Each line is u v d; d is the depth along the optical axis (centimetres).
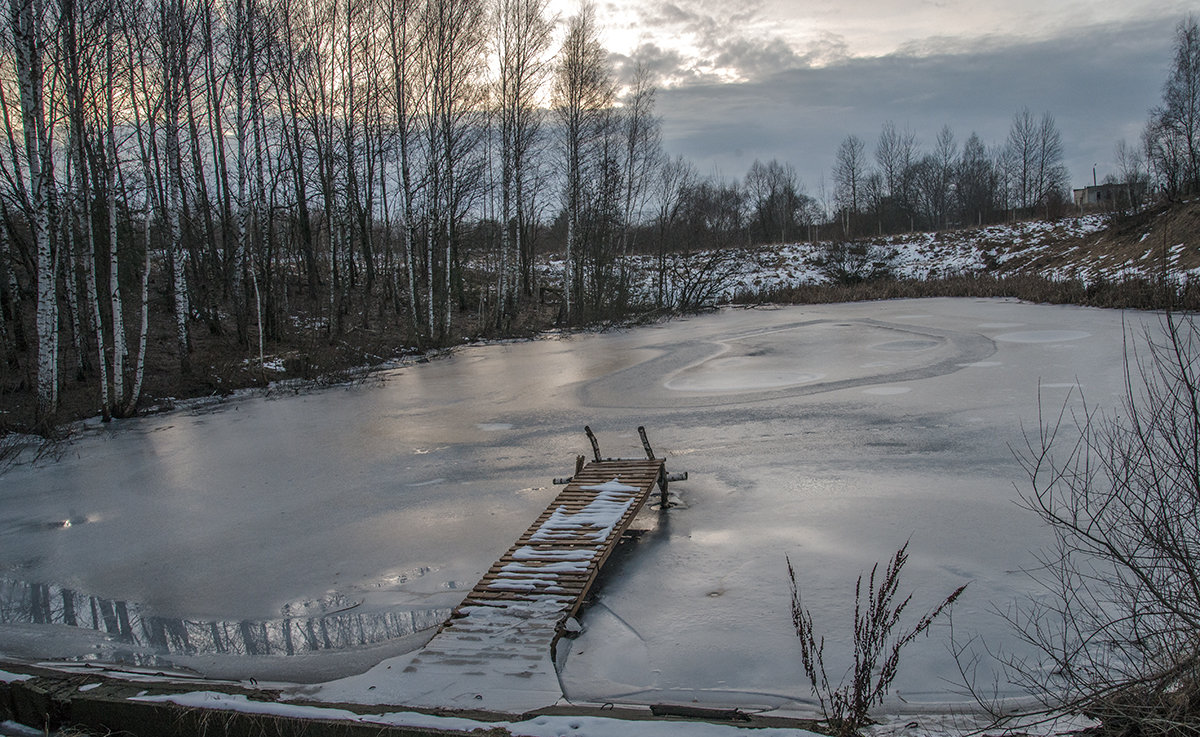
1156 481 407
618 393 1519
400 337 2545
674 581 626
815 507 782
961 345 1845
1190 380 412
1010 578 584
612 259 3538
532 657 481
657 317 3347
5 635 607
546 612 541
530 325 3056
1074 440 936
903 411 1183
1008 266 4162
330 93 2678
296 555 748
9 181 1576
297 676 516
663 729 374
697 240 5162
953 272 4259
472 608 558
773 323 2778
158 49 1880
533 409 1403
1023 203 6738
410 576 675
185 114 2202
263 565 727
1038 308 2606
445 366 2080
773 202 7806
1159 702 360
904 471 881
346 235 3347
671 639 529
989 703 422
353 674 511
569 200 3328
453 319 3075
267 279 2217
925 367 1577
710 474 927
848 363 1708
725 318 3186
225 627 601
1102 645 465
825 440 1044
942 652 486
